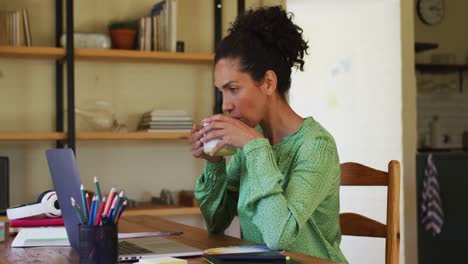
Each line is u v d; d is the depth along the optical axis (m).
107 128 3.54
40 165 3.55
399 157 4.37
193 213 3.43
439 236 4.70
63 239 1.72
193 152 1.81
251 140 1.54
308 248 1.58
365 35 4.61
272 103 1.66
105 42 3.47
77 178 1.43
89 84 3.64
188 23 3.84
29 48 3.30
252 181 1.51
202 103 3.85
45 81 3.58
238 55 1.59
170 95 3.79
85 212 1.33
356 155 4.72
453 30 6.12
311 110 5.05
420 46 5.68
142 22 3.54
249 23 1.63
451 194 4.75
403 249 4.33
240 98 1.60
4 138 3.26
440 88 6.10
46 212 1.97
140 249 1.50
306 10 4.73
